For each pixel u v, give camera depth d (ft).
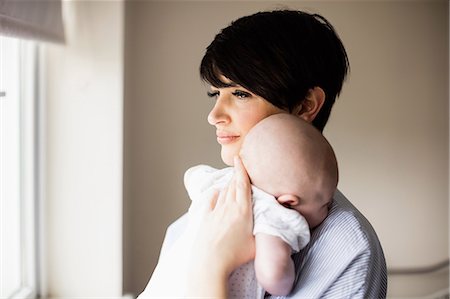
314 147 2.56
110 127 6.35
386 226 8.80
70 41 6.23
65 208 6.43
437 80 8.66
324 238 2.57
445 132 8.72
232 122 2.74
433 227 8.85
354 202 8.73
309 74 2.67
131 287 8.29
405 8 8.53
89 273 6.50
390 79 8.59
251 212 2.53
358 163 8.68
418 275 8.92
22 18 4.72
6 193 5.99
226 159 2.84
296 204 2.55
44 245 6.44
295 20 2.70
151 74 8.23
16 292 6.15
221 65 2.59
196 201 2.90
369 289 2.45
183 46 8.22
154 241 8.40
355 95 8.59
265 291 2.62
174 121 8.29
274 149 2.55
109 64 6.30
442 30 8.60
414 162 8.74
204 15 8.21
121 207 6.47
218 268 2.38
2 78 5.61
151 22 8.18
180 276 2.61
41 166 6.33
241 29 2.63
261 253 2.40
